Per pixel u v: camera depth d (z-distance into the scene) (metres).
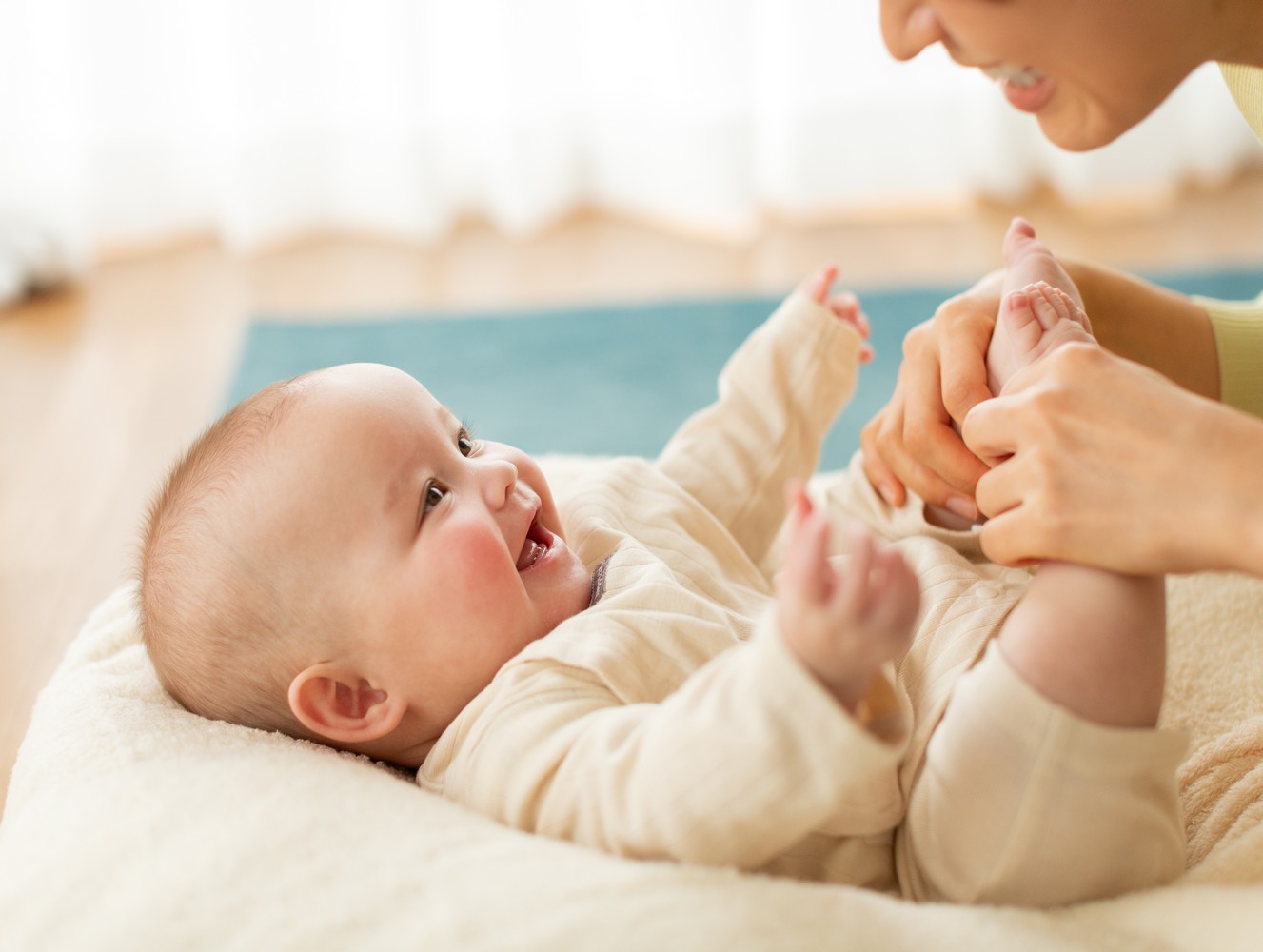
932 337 1.02
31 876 0.80
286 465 0.97
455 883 0.75
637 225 2.96
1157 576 0.78
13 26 2.59
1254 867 0.81
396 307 2.64
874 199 2.96
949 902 0.81
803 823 0.73
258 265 2.84
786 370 1.26
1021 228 1.01
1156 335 1.11
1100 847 0.77
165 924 0.74
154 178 2.88
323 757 0.91
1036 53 0.86
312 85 2.81
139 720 0.94
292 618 0.96
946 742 0.80
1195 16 0.85
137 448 2.21
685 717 0.75
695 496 1.21
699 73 2.76
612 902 0.72
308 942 0.72
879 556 0.69
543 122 2.89
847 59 2.83
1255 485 0.72
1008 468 0.80
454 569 0.95
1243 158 2.97
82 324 2.63
